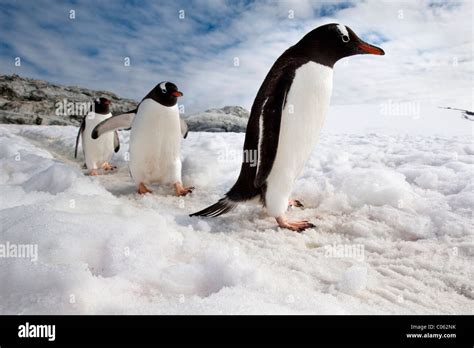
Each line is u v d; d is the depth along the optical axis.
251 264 2.51
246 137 3.82
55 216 2.72
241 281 2.23
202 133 12.63
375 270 2.80
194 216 4.04
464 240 3.19
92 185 4.41
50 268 2.01
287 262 2.86
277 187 3.66
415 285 2.57
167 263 2.46
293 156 3.60
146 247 2.52
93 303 1.84
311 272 2.71
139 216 3.07
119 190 5.84
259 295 2.04
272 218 4.10
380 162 6.11
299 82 3.46
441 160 5.70
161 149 5.29
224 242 3.26
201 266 2.37
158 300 1.99
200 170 6.13
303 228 3.67
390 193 4.11
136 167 5.41
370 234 3.48
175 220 3.95
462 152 6.68
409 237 3.46
